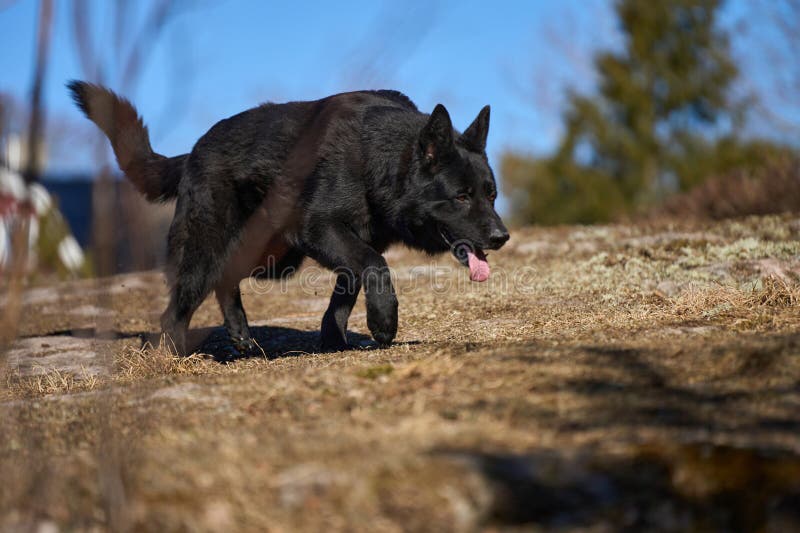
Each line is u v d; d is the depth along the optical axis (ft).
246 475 16.66
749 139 166.20
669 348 23.91
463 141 35.27
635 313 33.17
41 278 74.59
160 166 36.50
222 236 35.65
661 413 19.07
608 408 19.52
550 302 40.91
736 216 71.82
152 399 23.21
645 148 175.11
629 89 175.73
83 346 39.29
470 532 15.38
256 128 35.01
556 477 16.14
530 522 15.52
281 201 33.91
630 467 16.48
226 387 23.94
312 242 33.55
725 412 18.89
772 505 15.56
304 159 32.94
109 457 16.26
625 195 174.09
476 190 34.27
